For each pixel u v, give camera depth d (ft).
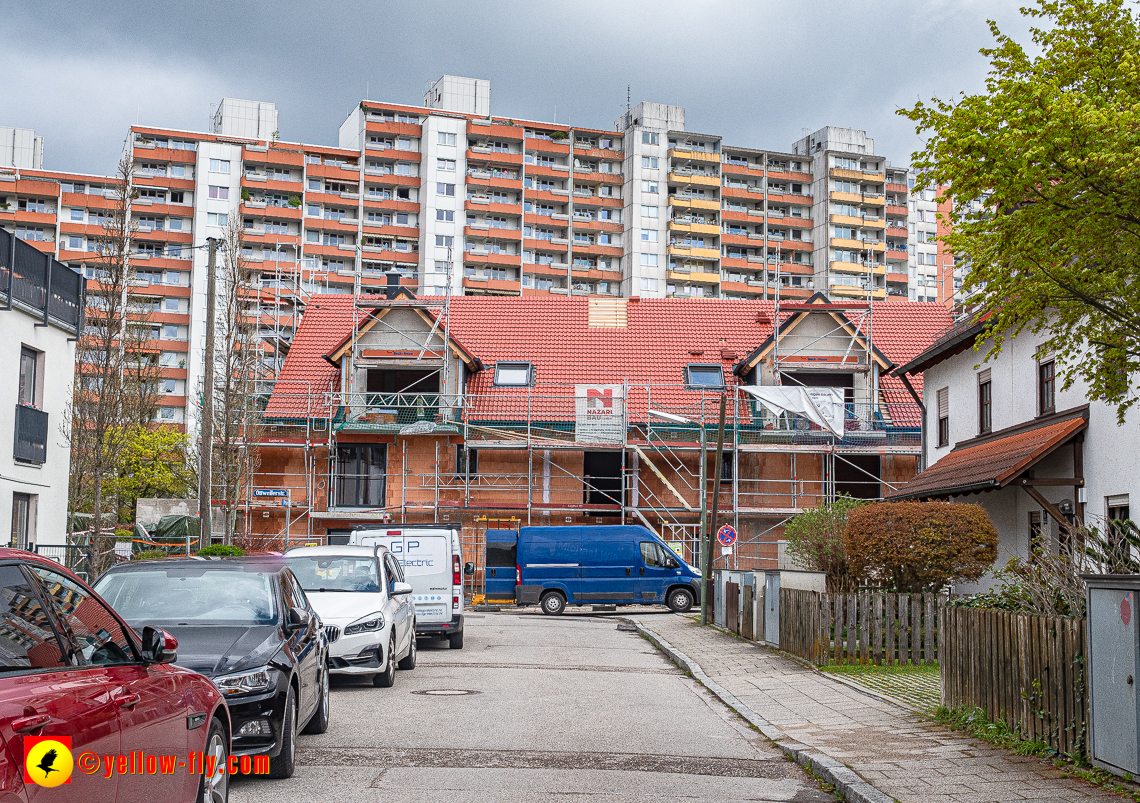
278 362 159.22
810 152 342.64
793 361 132.98
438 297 148.97
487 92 327.88
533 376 137.08
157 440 163.53
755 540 127.75
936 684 45.47
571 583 109.91
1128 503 57.93
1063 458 65.62
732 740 33.68
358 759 29.60
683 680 51.26
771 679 48.85
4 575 14.78
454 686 46.75
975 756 28.91
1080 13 30.76
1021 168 27.96
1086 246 29.27
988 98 29.99
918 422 130.11
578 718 37.81
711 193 324.19
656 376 137.69
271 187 288.71
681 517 132.98
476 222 303.07
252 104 312.09
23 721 12.80
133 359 124.16
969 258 32.73
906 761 28.27
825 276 326.44
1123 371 34.06
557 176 311.88
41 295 79.46
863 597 53.52
